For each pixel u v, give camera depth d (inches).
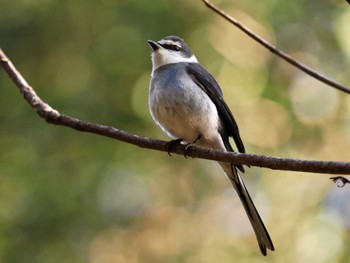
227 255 499.5
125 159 529.7
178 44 359.9
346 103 514.3
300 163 230.7
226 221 521.7
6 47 549.3
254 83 508.1
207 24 518.0
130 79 528.7
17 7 548.7
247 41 514.0
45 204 512.4
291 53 532.4
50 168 525.0
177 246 515.8
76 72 543.2
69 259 509.7
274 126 507.8
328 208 495.5
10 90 538.6
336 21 506.9
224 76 508.7
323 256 467.2
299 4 533.0
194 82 338.3
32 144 531.2
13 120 536.7
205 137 338.3
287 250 477.7
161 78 339.6
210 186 531.2
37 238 509.0
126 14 532.1
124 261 518.0
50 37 550.3
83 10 545.0
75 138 532.1
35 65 550.9
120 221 524.1
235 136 352.2
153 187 531.5
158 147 278.4
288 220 485.7
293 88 522.6
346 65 523.5
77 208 517.7
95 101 531.5
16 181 518.6
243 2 520.7
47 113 278.4
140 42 526.0
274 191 496.4
